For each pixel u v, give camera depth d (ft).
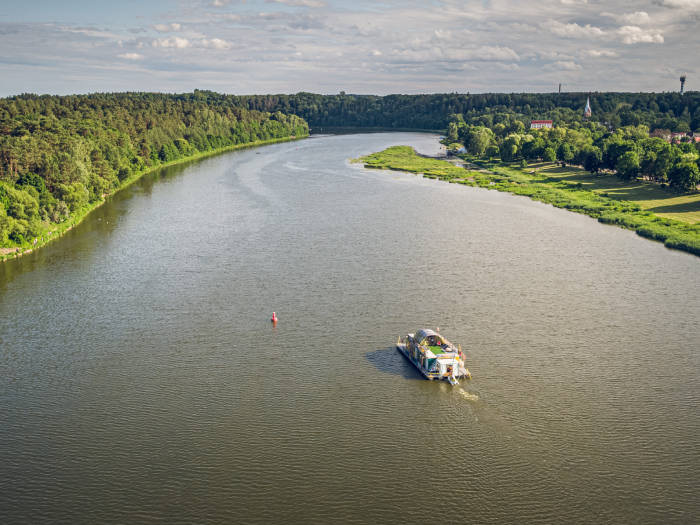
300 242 465.06
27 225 447.01
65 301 334.24
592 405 232.94
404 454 204.13
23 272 385.91
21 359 265.75
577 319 313.12
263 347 280.10
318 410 229.45
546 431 216.74
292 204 629.51
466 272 390.83
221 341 285.84
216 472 195.00
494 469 197.06
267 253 432.25
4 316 311.68
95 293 347.36
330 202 643.86
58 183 545.44
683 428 218.59
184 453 204.03
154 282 367.45
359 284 365.20
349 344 284.00
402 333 295.89
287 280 371.76
